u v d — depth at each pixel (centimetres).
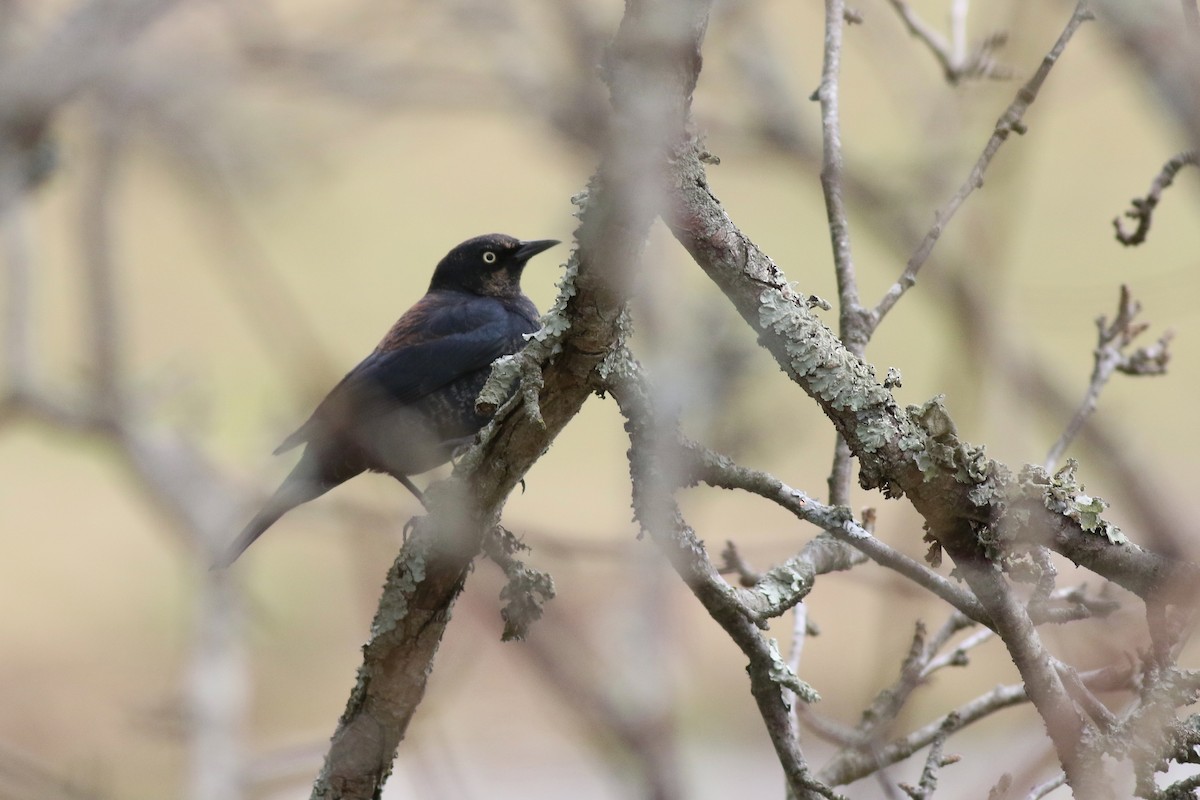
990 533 539
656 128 496
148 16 718
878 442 542
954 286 562
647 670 606
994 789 550
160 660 1770
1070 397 611
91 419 1316
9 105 705
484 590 609
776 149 921
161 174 864
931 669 667
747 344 958
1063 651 594
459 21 704
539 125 679
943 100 836
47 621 1875
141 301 1797
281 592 1394
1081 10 647
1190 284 939
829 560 632
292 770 1113
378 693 623
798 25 1113
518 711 1155
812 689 607
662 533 595
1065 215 1097
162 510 1337
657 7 486
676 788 489
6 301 1337
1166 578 530
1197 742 538
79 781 829
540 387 569
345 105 707
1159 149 1079
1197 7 486
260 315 561
